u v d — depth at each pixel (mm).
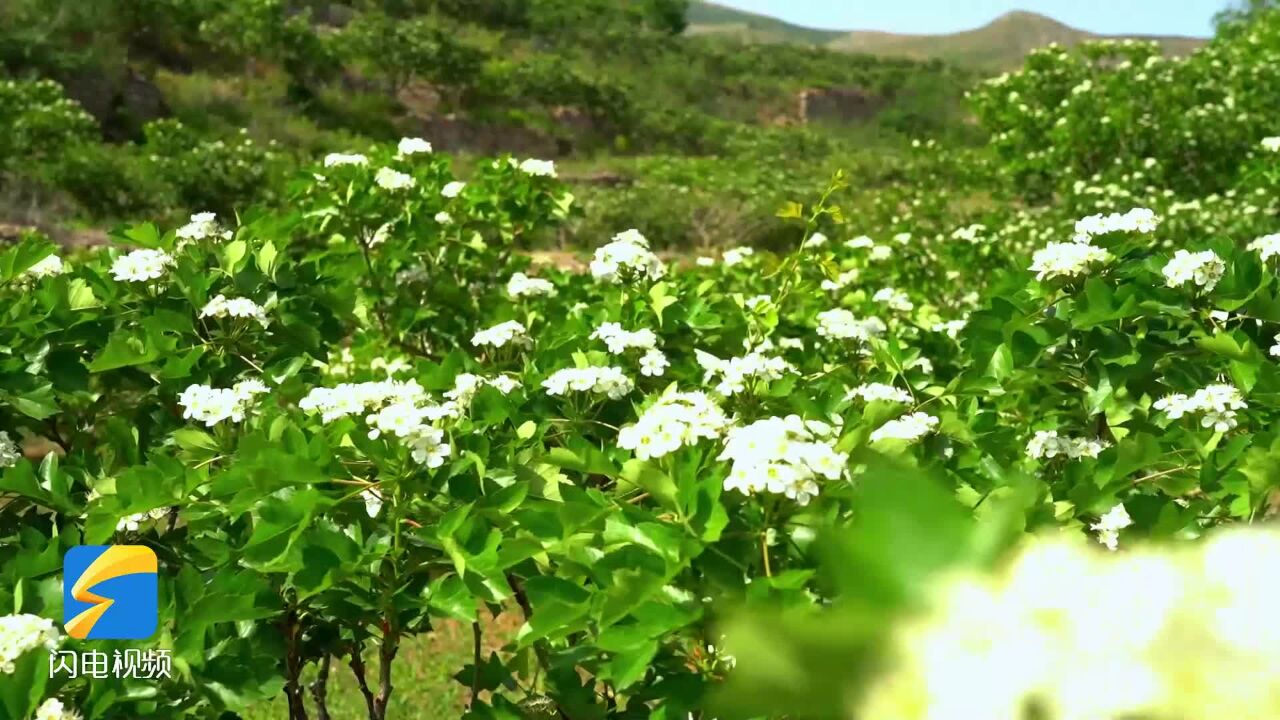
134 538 2705
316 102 36938
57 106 24547
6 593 2293
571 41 63125
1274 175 9938
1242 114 12859
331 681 5363
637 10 74062
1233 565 536
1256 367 2891
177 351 3248
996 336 3340
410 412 2361
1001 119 15336
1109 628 510
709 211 27266
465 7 60188
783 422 2107
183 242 3975
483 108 43531
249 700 2289
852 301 5520
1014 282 3520
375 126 37625
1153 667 498
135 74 31922
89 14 32219
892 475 522
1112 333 3139
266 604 2393
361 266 4941
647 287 4098
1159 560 557
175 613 2314
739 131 51531
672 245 26859
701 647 1997
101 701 2082
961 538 515
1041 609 514
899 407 2596
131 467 2699
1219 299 3072
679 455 2188
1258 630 504
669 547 1954
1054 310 3307
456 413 2723
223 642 2375
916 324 4895
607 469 2365
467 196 5422
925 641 495
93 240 18281
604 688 2646
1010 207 14594
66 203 21391
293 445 2379
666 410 2203
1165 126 13070
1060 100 14852
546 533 2230
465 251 5449
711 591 1944
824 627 492
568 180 35031
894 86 69438
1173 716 487
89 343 3498
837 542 515
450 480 2379
